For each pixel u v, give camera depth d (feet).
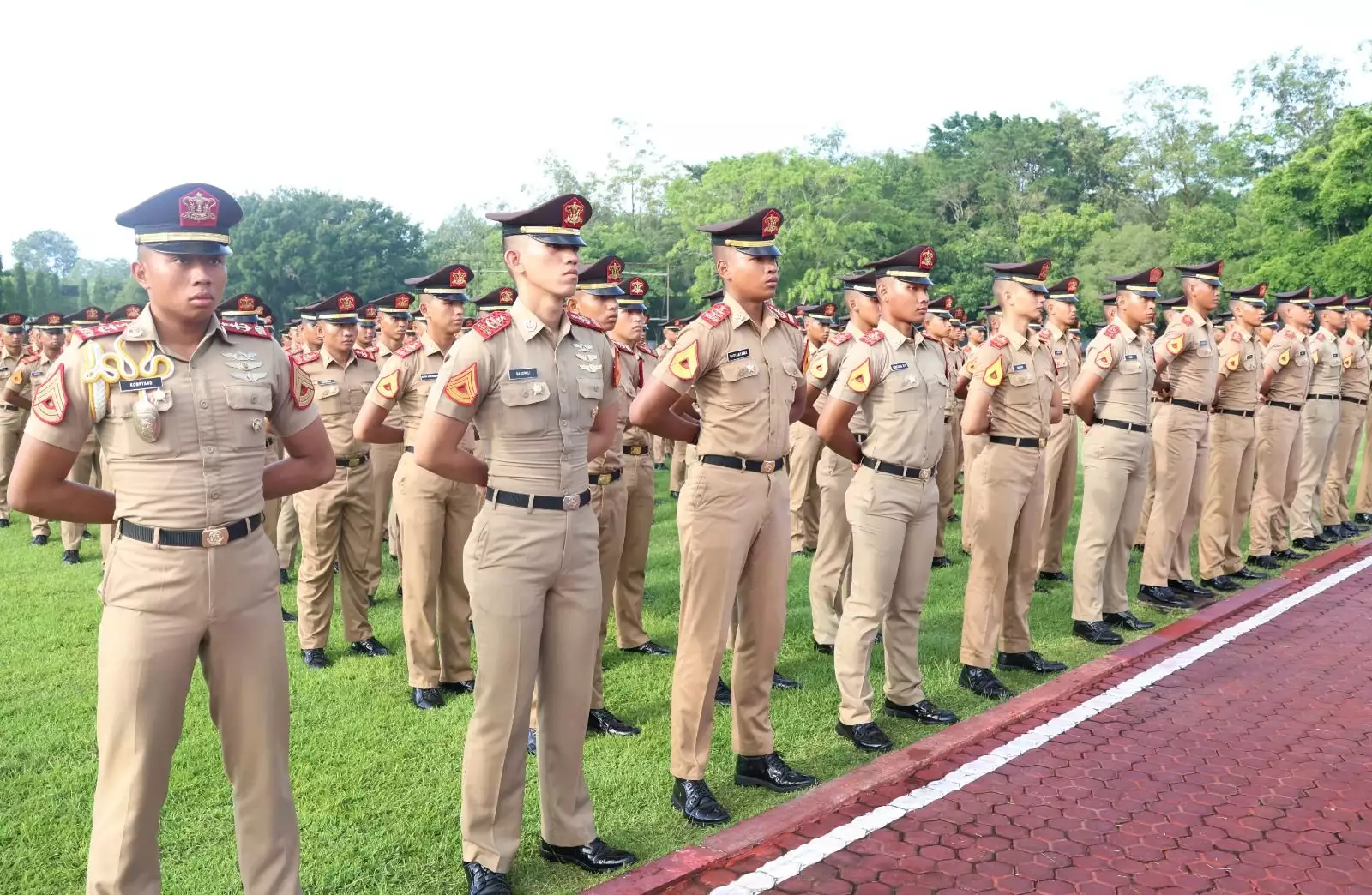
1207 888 12.14
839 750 16.22
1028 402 19.07
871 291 21.94
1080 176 226.38
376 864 12.41
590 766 15.53
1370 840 13.29
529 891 12.01
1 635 21.71
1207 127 207.00
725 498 13.94
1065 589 26.71
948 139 252.83
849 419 16.97
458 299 18.80
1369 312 33.22
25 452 9.79
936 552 29.60
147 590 9.89
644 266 189.78
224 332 10.46
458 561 18.62
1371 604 24.75
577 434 12.30
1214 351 25.09
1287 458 29.17
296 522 27.53
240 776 10.69
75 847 12.83
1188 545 26.03
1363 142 101.50
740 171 177.78
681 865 12.35
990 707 18.12
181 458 10.00
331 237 214.90
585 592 12.41
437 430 11.89
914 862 12.73
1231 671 20.01
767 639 14.64
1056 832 13.51
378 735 16.56
